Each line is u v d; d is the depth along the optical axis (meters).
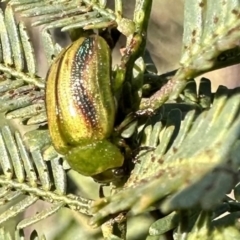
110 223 0.05
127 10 0.08
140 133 0.05
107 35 0.05
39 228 0.07
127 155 0.05
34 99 0.05
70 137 0.05
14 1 0.05
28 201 0.05
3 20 0.05
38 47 0.08
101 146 0.05
